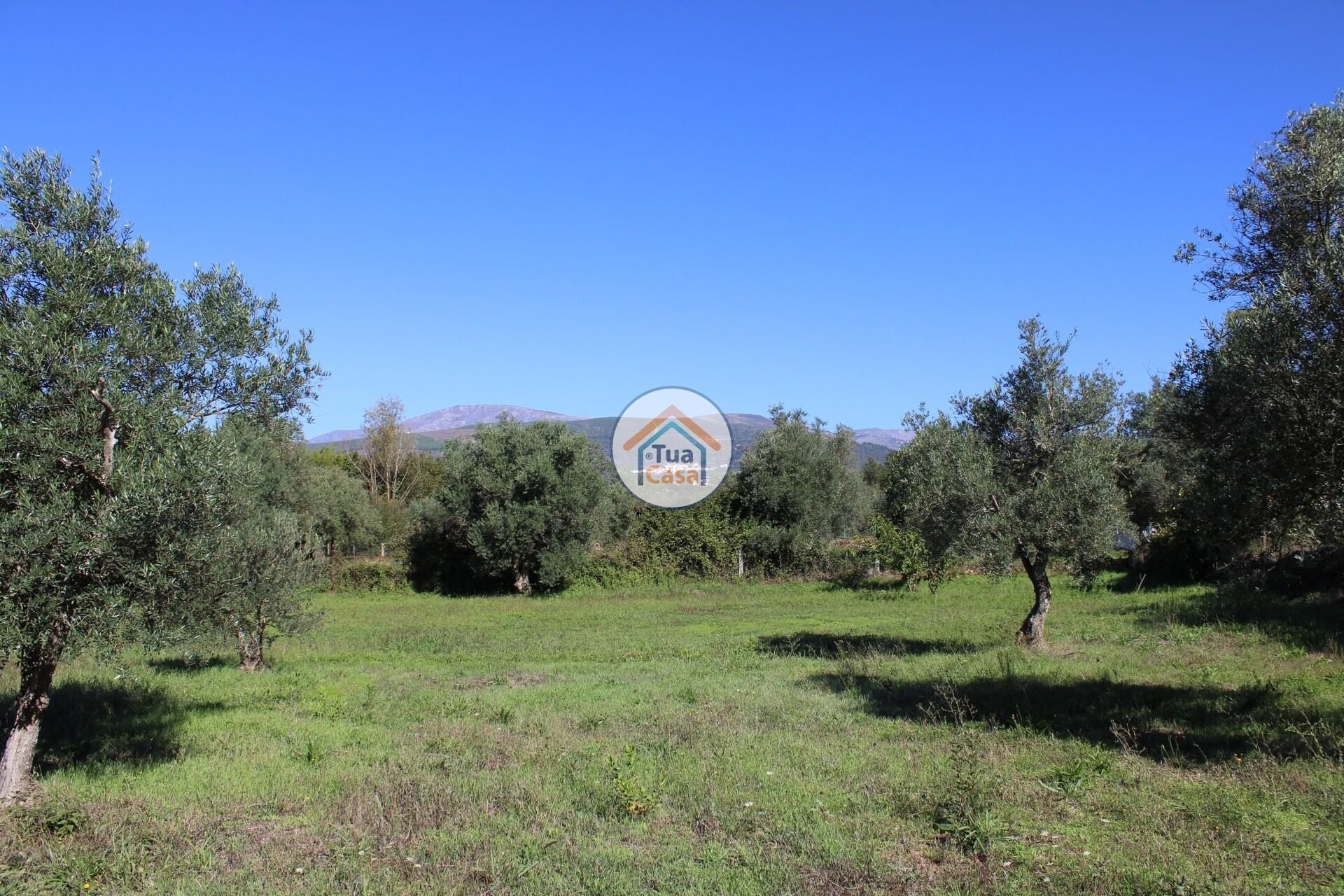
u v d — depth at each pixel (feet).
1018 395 52.65
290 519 49.75
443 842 21.18
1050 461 51.03
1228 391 26.25
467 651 61.00
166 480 22.76
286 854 20.59
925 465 51.75
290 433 31.01
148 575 22.62
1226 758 26.55
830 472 116.16
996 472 51.65
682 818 22.82
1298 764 24.91
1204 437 28.14
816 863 19.34
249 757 30.30
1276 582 61.41
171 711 38.60
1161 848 19.45
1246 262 28.35
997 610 75.66
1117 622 60.08
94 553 22.03
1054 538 49.70
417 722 36.55
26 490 22.16
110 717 36.94
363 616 89.97
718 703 38.19
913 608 83.15
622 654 57.67
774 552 113.39
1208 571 83.20
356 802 24.27
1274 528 26.32
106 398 23.53
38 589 21.67
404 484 196.95
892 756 28.19
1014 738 30.17
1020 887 17.67
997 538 49.73
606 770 26.96
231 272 28.68
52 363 22.54
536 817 23.04
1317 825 20.61
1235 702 33.60
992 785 23.79
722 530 113.91
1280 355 24.22
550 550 111.34
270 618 49.57
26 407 22.59
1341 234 24.13
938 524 51.03
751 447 118.21
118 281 25.76
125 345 24.21
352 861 20.08
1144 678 40.34
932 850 20.01
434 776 27.14
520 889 18.40
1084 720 32.48
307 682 47.37
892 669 45.37
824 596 98.73
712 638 65.51
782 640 61.46
